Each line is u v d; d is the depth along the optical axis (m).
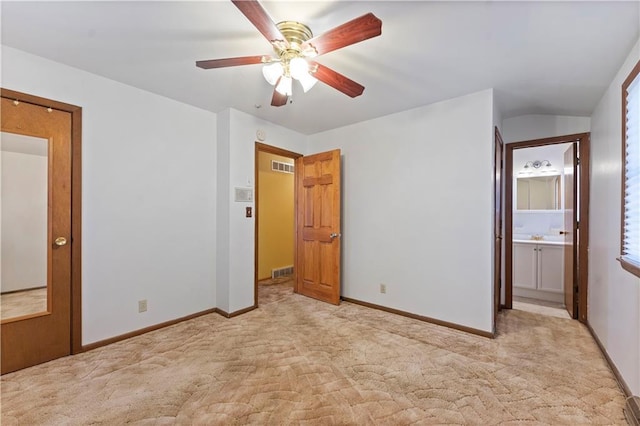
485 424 1.53
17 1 1.51
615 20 1.56
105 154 2.44
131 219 2.60
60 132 2.21
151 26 1.74
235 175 3.17
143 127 2.67
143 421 1.55
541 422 1.54
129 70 2.30
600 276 2.42
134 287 2.61
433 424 1.53
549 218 4.31
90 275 2.35
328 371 2.03
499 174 3.12
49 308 2.16
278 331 2.72
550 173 4.27
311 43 1.52
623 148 1.90
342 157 3.77
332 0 1.50
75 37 1.86
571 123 3.04
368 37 1.45
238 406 1.67
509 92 2.61
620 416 1.59
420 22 1.65
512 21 1.63
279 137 3.72
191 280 3.05
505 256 3.43
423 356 2.24
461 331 2.72
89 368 2.06
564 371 2.03
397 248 3.21
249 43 1.92
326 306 3.48
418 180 3.05
